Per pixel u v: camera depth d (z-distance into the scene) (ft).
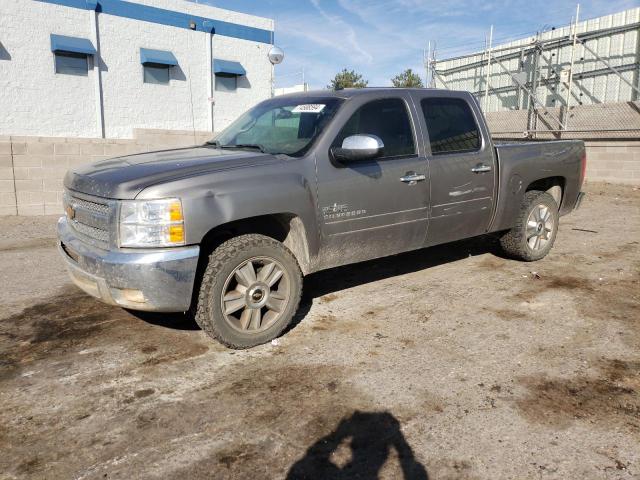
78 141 31.30
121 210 11.34
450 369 11.89
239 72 64.69
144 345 13.15
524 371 11.79
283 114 15.64
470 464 8.67
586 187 43.62
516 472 8.48
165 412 10.19
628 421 9.87
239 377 11.55
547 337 13.58
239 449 9.07
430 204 15.99
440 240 16.94
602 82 51.78
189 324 14.47
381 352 12.75
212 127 64.54
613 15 50.19
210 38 62.54
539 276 18.70
